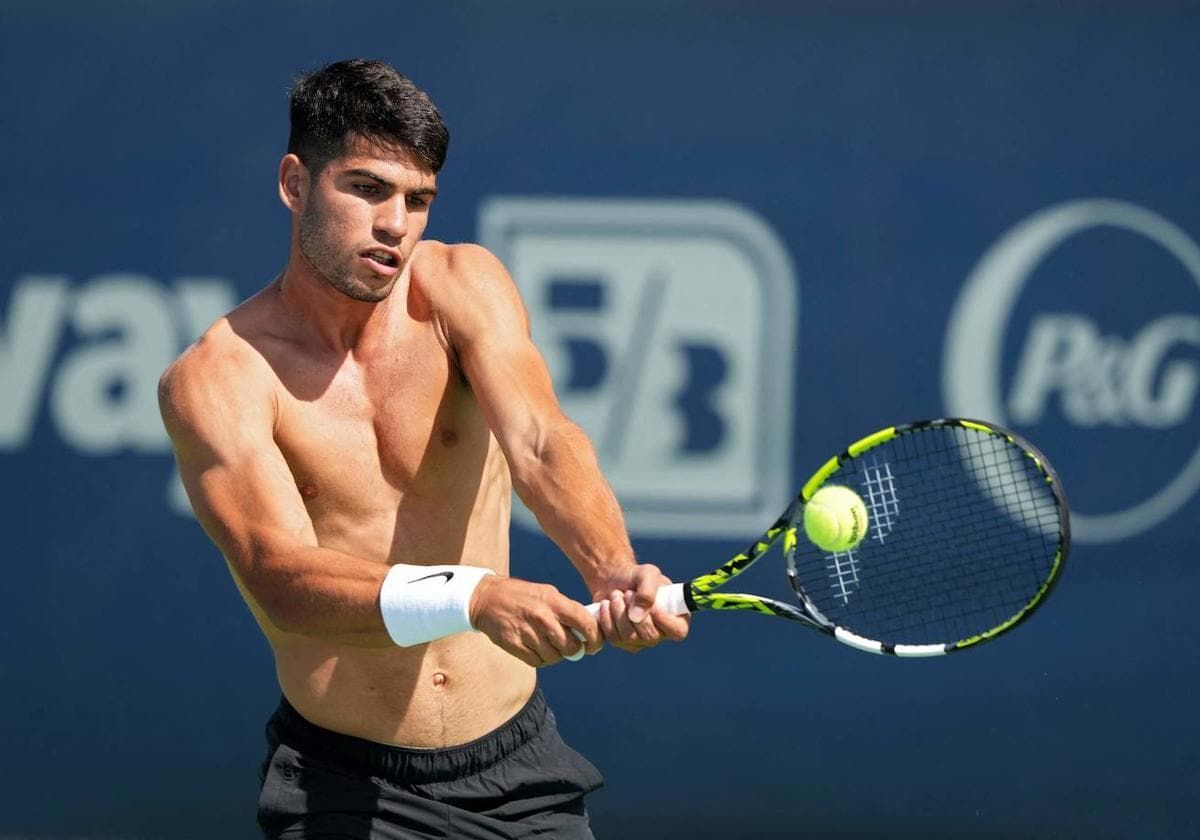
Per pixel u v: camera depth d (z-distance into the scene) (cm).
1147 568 2494
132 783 2602
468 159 2602
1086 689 2492
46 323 2631
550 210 2591
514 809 1292
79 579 2614
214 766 2594
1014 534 2478
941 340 2539
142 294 2628
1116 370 2519
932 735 2519
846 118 2562
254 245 2628
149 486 2614
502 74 2602
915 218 2548
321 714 1270
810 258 2559
